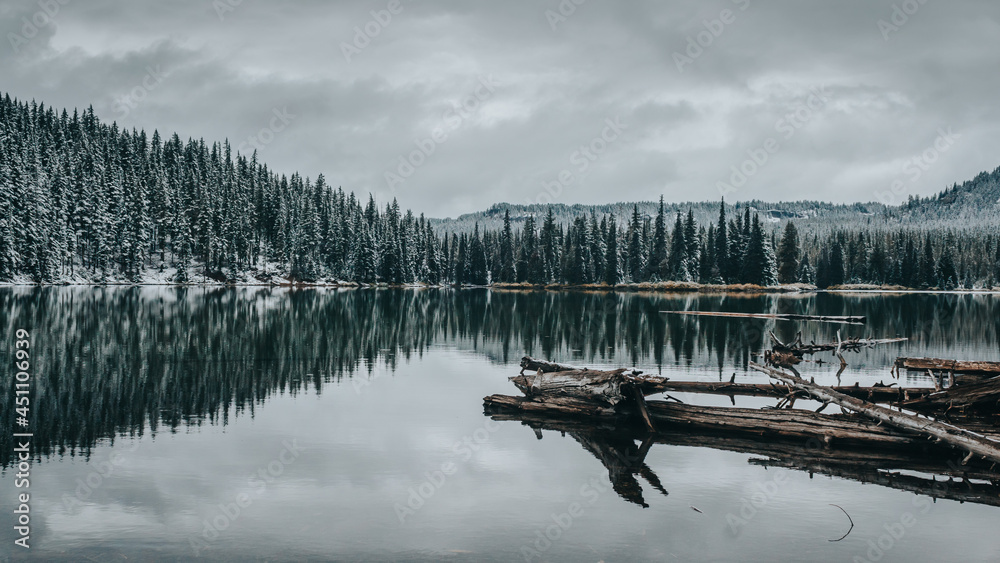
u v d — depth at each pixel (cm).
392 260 14588
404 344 3312
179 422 1554
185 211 13362
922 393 1773
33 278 9794
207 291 9825
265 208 14862
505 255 15062
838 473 1245
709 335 3878
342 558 835
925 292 14325
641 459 1320
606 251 13362
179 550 854
